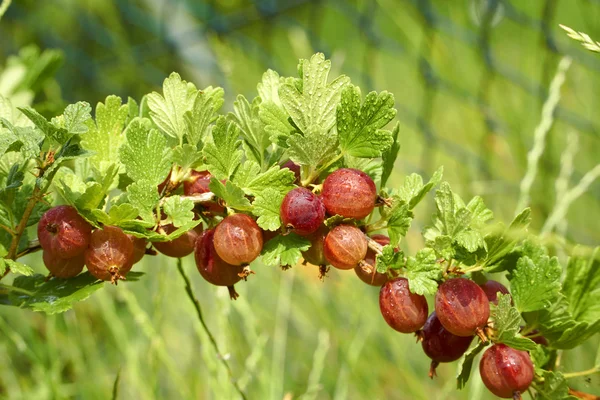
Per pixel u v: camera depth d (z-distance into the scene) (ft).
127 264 2.46
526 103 5.33
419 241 4.69
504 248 2.46
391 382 4.33
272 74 2.54
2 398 4.06
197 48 6.72
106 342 4.58
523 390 2.44
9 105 2.57
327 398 4.42
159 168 2.44
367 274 2.48
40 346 4.11
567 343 2.53
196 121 2.46
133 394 4.28
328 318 4.19
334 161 2.44
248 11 6.57
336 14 7.05
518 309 2.50
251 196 2.46
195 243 2.50
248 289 4.66
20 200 2.55
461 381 2.48
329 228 2.44
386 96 2.40
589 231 4.97
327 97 2.44
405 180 2.47
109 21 7.45
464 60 5.96
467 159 5.44
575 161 5.24
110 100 2.53
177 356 4.43
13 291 2.50
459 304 2.42
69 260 2.48
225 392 3.37
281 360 3.95
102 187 2.41
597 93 5.30
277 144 2.46
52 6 7.72
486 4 5.29
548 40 5.00
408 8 6.01
